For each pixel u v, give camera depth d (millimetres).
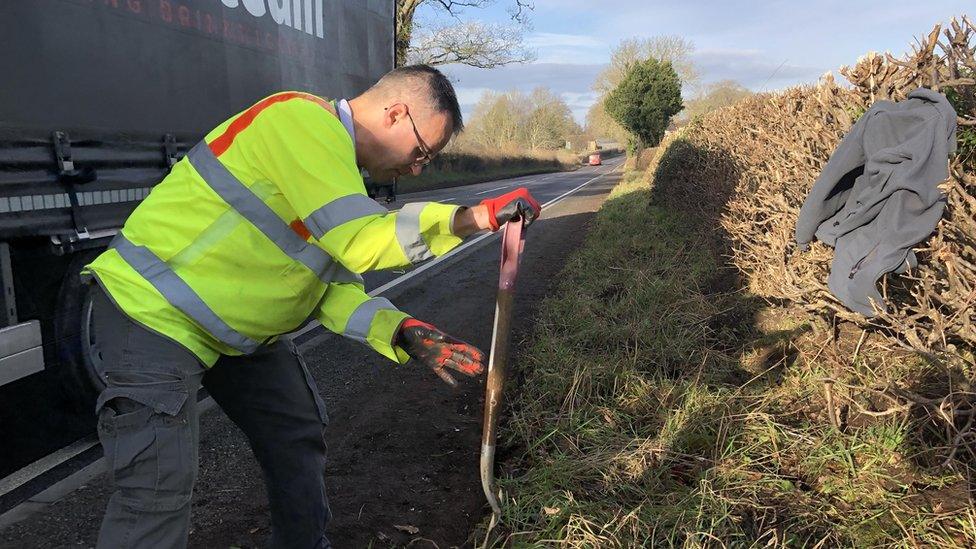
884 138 2701
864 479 2576
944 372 2787
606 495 2631
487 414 1686
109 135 3213
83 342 3275
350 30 5957
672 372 3902
